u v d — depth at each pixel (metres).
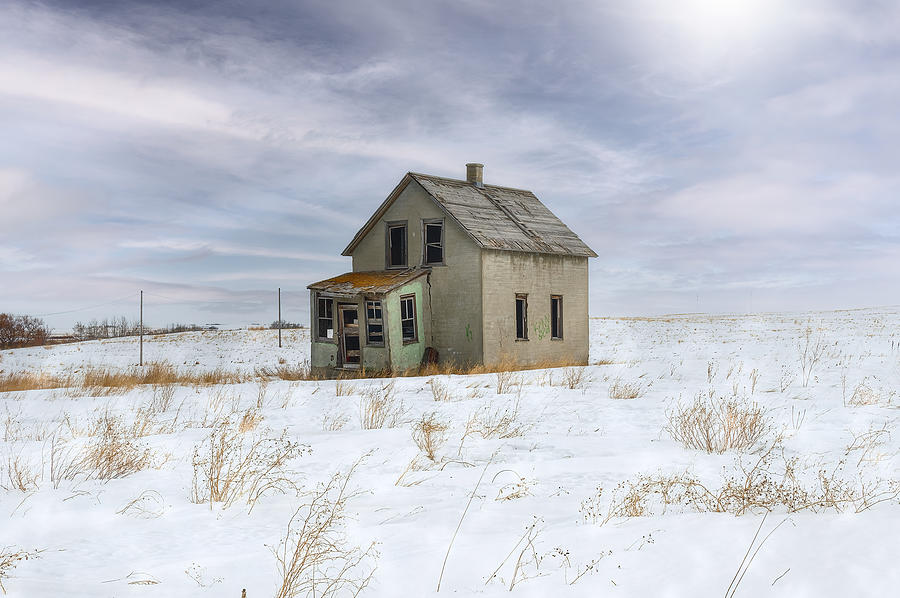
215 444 9.05
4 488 6.68
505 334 25.66
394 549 4.41
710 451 8.60
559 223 30.53
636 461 7.97
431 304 26.11
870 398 13.10
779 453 8.27
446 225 25.78
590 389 16.31
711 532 4.21
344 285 25.38
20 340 69.56
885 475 6.66
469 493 6.53
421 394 16.05
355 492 6.64
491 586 3.54
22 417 13.62
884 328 45.97
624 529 4.57
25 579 3.84
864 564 3.35
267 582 3.83
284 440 9.77
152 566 4.21
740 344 34.66
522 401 14.18
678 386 16.53
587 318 29.64
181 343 54.56
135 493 6.59
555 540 4.36
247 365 38.56
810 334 40.97
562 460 8.12
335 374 25.30
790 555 3.59
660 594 3.23
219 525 5.43
